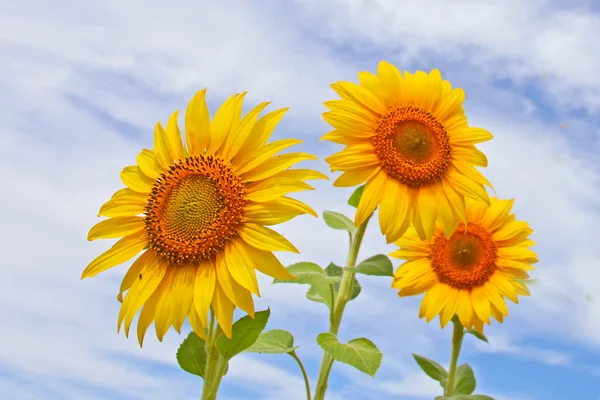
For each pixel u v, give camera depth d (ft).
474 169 3.78
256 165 3.38
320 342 3.59
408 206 3.72
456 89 3.88
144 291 3.36
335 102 3.75
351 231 3.92
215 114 3.48
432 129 3.79
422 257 4.24
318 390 3.77
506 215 4.26
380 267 3.72
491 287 4.16
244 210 3.36
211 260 3.35
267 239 3.30
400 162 3.72
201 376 3.53
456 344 4.20
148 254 3.42
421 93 3.85
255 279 3.27
